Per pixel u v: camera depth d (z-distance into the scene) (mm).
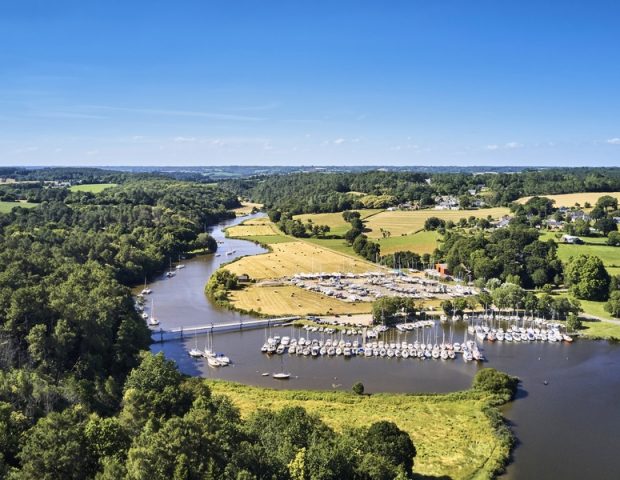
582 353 175625
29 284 158625
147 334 174125
